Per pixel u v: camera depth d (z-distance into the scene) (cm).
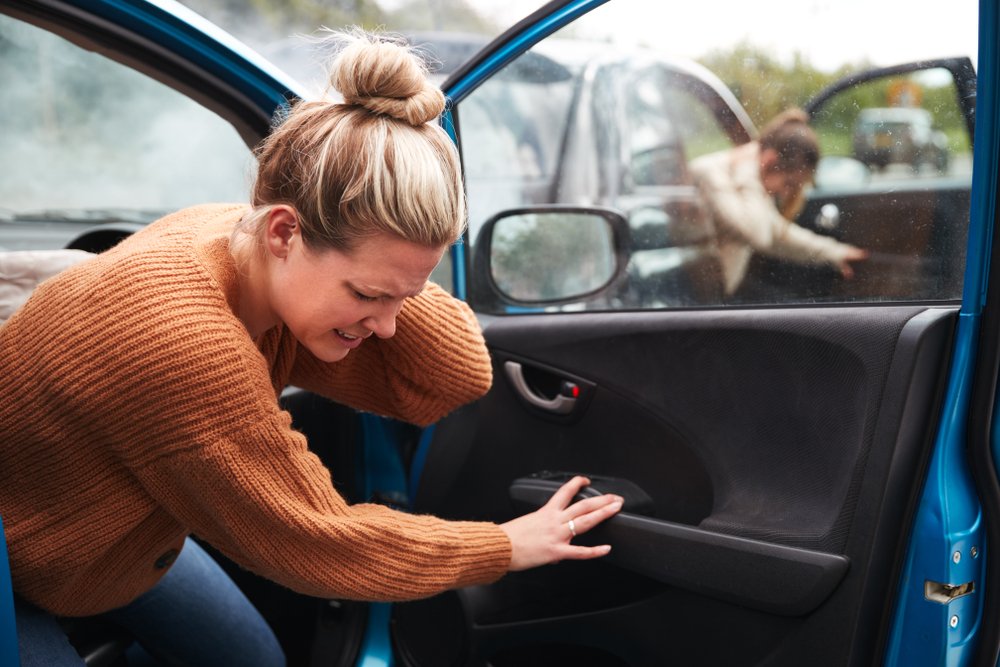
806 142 145
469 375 137
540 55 188
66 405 103
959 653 123
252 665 166
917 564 122
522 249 174
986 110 112
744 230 151
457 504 178
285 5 826
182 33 156
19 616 120
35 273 148
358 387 144
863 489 124
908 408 121
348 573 117
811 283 144
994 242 115
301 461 111
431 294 135
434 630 174
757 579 132
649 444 155
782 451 137
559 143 197
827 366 131
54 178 570
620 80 181
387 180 95
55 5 149
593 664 163
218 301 104
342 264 100
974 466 122
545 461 168
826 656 126
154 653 158
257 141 170
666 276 163
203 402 101
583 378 161
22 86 563
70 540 111
